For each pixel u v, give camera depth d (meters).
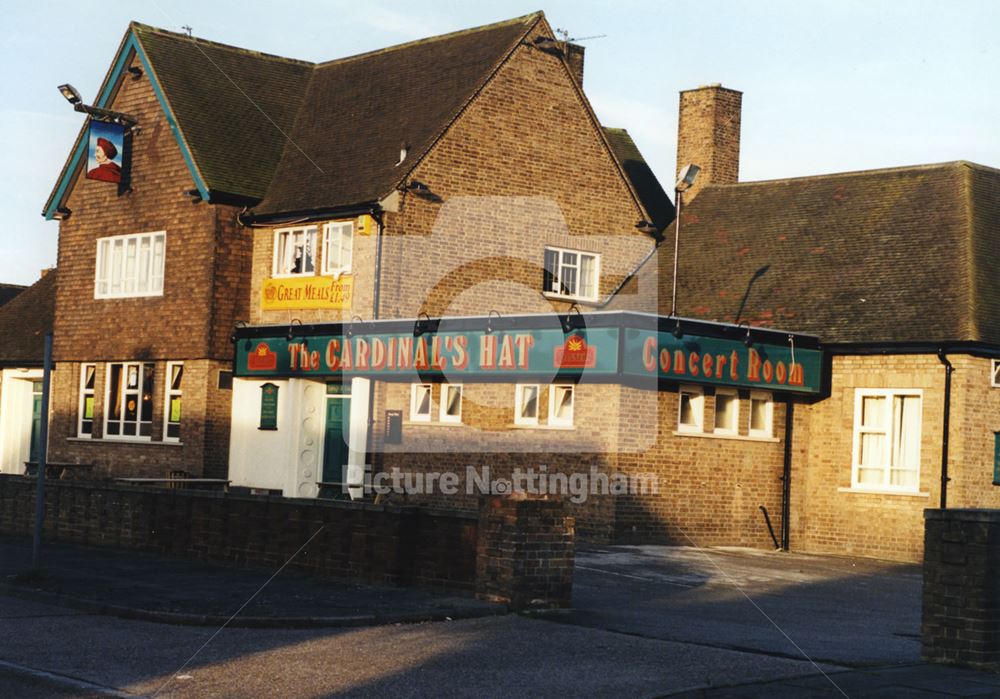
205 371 29.70
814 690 10.99
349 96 32.53
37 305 37.31
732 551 25.23
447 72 30.83
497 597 15.25
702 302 30.41
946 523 12.48
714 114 34.94
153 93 31.38
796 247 30.66
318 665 12.02
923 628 12.62
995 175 30.44
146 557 19.83
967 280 26.83
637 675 11.66
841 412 27.14
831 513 27.09
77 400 33.00
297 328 28.56
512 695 10.85
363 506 16.94
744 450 26.52
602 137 31.72
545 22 30.78
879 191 30.92
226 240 29.92
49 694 10.78
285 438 29.02
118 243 32.06
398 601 15.33
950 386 25.77
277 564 18.12
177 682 11.30
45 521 22.34
